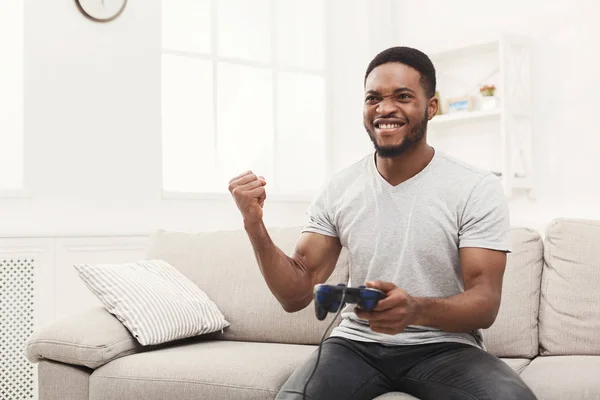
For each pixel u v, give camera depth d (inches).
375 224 73.3
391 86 71.2
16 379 127.8
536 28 149.5
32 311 129.4
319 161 179.5
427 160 73.5
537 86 149.1
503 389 61.2
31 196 133.2
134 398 81.8
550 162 147.0
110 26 142.3
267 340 95.9
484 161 157.2
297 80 175.6
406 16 174.7
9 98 138.1
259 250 72.6
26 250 129.0
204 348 89.5
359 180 76.7
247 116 167.9
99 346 85.1
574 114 143.8
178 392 79.2
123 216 143.3
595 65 141.0
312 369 69.6
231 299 98.6
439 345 69.6
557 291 83.0
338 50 179.0
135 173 145.0
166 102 155.9
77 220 137.9
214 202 156.6
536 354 83.5
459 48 153.9
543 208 147.9
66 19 137.2
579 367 72.7
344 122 178.4
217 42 163.3
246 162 167.9
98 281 93.4
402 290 60.7
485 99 150.9
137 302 91.0
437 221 70.6
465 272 68.6
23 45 132.9
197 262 102.9
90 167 139.7
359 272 74.7
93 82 140.3
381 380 70.4
